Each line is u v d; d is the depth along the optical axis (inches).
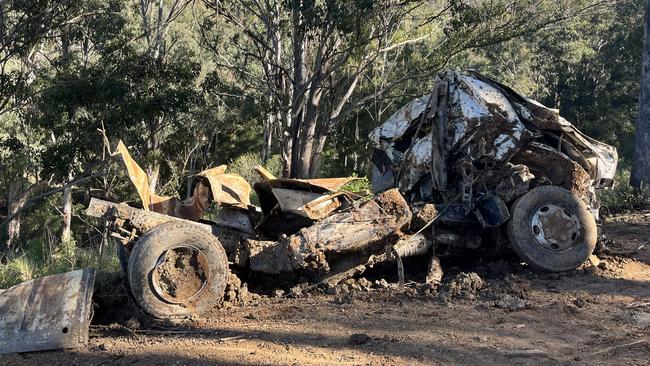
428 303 263.9
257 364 202.7
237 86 1227.2
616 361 203.0
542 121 307.7
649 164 625.0
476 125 300.2
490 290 274.4
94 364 210.5
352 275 289.0
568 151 319.3
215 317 255.1
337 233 273.7
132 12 1170.0
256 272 288.0
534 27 983.0
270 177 323.0
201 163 1443.2
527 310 252.7
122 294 271.0
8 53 809.5
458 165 308.2
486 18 946.1
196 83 1023.6
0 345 223.0
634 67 2054.6
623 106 2127.2
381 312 252.7
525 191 303.7
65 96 816.9
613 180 327.6
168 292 252.1
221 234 290.4
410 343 217.8
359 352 211.3
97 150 846.5
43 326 228.2
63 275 249.0
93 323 259.8
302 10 808.3
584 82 2114.9
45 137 1000.2
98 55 1082.1
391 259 286.7
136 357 214.2
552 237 295.6
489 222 295.0
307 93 1025.5
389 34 1028.5
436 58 1030.4
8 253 564.7
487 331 229.8
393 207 280.5
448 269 313.0
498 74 1833.2
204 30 1163.3
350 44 903.1
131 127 928.9
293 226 307.4
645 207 534.0
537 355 207.6
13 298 240.8
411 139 355.6
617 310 254.2
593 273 299.7
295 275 291.1
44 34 858.8
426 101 350.6
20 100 844.6
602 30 2071.9
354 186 662.5
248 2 999.0
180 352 216.4
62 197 1279.5
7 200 1342.3
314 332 232.7
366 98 1025.5
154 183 1048.8
